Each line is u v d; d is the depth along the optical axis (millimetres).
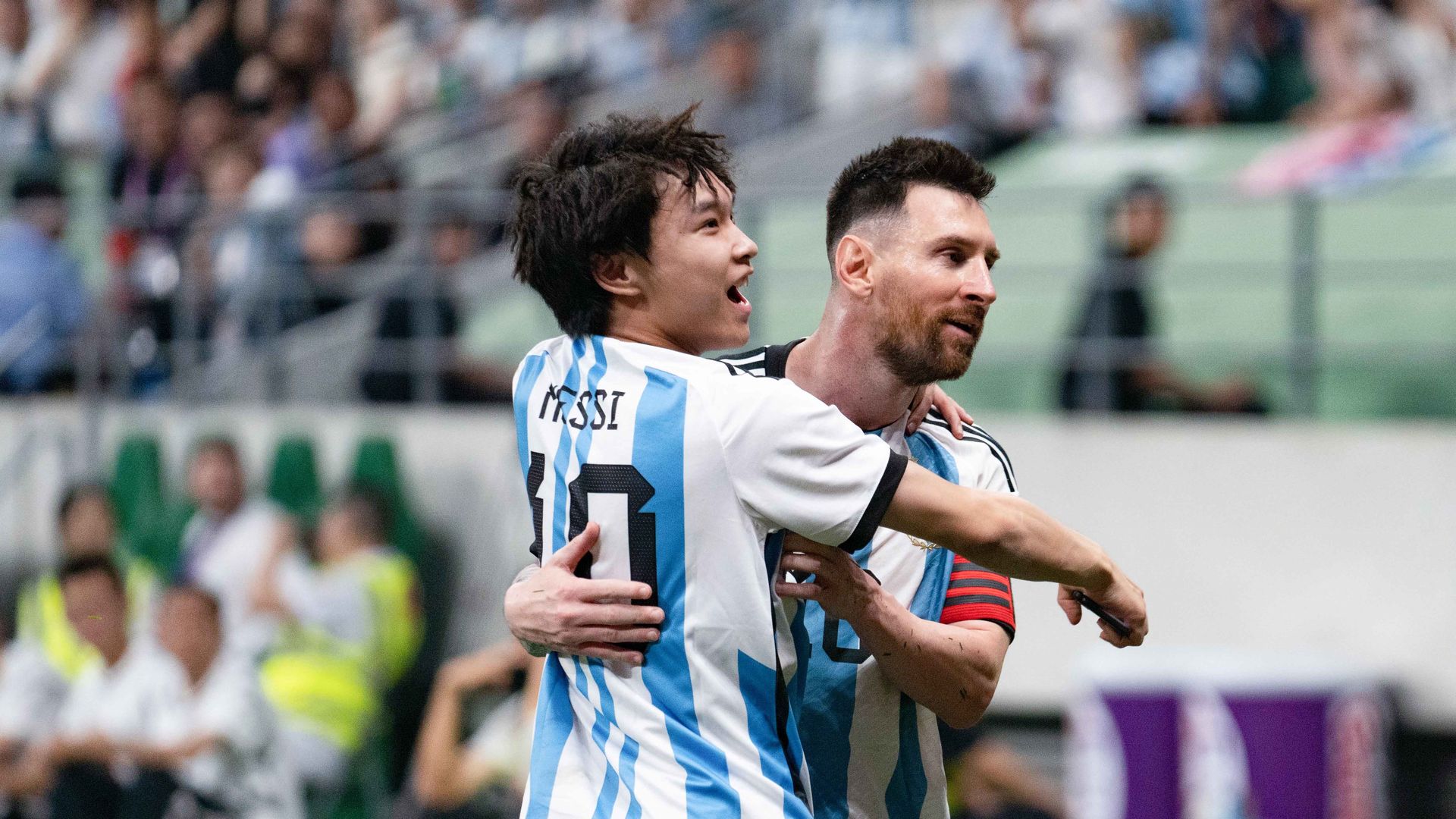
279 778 21141
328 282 25578
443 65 30141
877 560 7656
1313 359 19844
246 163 27969
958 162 7613
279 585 22172
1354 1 25625
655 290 7000
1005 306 23750
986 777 18344
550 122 26812
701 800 6598
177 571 22906
